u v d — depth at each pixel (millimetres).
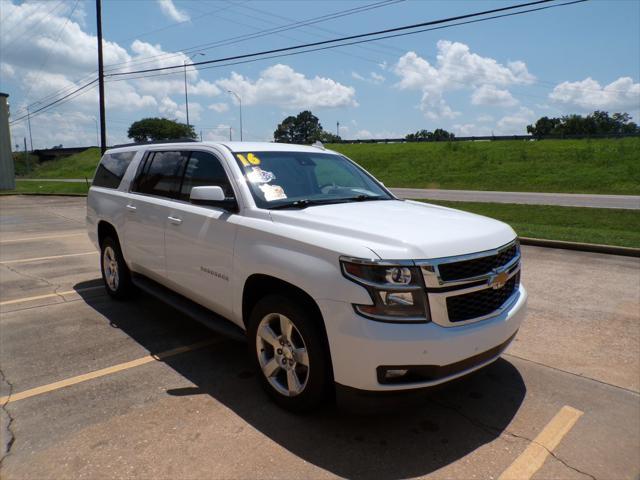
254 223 3564
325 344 3059
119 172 5801
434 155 46750
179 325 5145
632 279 7102
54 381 3852
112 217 5570
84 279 7137
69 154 103750
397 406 2873
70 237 11523
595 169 32406
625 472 2773
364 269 2811
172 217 4453
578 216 14984
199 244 4074
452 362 2869
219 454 2912
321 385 3082
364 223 3240
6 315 5430
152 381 3861
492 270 3148
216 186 3867
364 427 3211
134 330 4984
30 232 12461
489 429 3203
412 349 2756
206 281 4059
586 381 3877
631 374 4000
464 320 2977
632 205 18375
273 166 4199
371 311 2787
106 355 4359
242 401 3543
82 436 3094
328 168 4613
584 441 3070
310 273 3014
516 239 3605
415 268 2811
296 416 3336
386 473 2752
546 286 6695
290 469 2779
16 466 2797
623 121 90562
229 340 4738
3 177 33469
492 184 31922
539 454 2936
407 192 27656
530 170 34906
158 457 2881
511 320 3260
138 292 6000
